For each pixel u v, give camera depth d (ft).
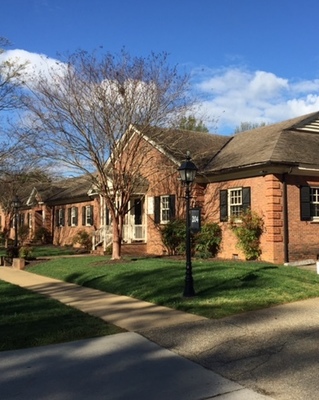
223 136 79.61
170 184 69.41
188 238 33.32
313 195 58.44
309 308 29.12
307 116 68.90
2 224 147.02
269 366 18.19
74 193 104.22
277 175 55.01
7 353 20.17
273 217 54.19
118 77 54.03
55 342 21.93
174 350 20.57
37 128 53.93
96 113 53.98
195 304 30.19
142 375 17.42
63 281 46.03
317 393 15.42
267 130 70.95
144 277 41.32
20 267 59.98
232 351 20.26
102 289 39.06
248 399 15.01
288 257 54.75
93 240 84.69
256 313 27.78
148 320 26.45
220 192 63.10
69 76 55.21
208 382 16.60
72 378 17.12
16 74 63.46
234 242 59.98
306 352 19.89
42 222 124.88
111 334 23.31
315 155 58.34
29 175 66.59
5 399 15.20
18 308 30.55
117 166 57.21
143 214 77.41
